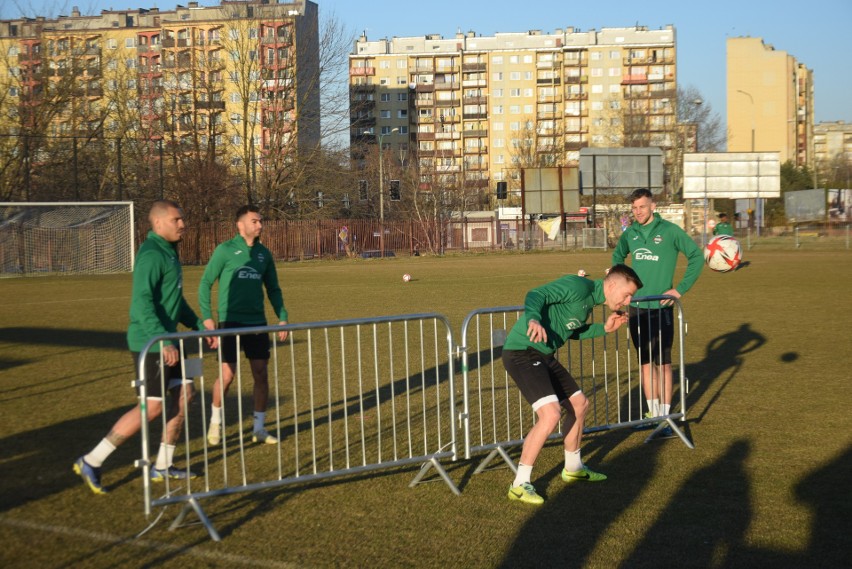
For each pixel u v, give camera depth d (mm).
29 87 40656
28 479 5531
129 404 7906
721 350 11125
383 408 7793
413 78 106250
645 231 7441
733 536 4520
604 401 8211
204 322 6562
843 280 23375
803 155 115625
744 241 51750
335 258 47656
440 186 60312
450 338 5715
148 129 46094
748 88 96812
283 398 8258
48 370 9898
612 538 4500
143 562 4152
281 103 47875
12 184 37344
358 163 71938
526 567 4113
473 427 7012
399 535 4551
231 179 45469
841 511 4883
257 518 4824
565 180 52094
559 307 5406
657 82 102938
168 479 5012
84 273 32844
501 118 105312
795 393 8305
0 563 4125
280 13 51625
